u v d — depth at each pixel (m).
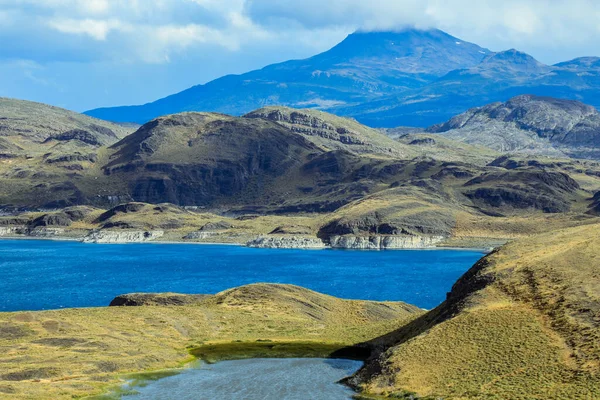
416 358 135.75
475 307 148.38
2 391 127.06
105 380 145.12
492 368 123.69
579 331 125.81
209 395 136.62
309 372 155.62
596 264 147.38
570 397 107.06
